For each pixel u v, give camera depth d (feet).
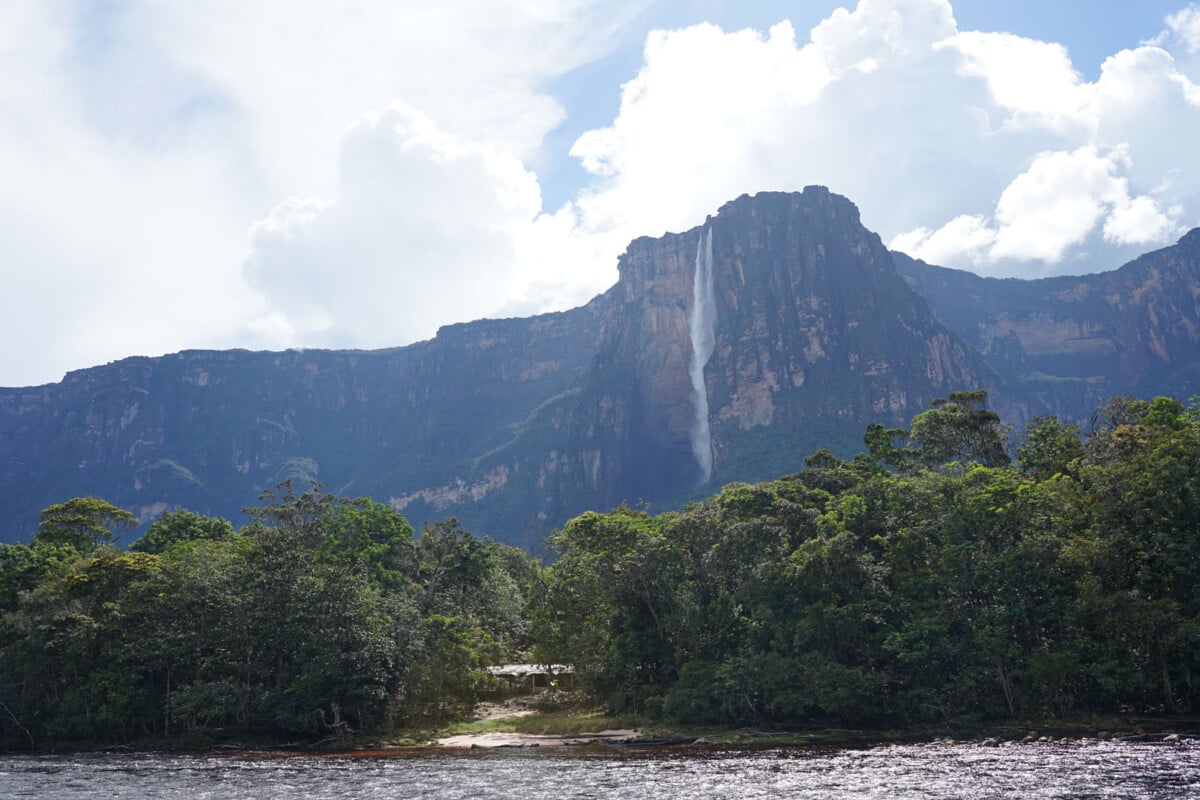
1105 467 226.99
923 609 217.56
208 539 375.25
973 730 199.11
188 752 225.35
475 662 300.81
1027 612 209.97
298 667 245.86
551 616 317.63
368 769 183.32
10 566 303.27
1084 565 205.05
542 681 323.37
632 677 255.29
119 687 241.35
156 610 250.98
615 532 282.97
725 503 261.85
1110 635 201.36
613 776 161.38
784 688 213.46
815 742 199.93
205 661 247.91
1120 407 293.23
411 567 365.81
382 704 244.01
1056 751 165.48
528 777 164.14
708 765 170.81
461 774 171.32
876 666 220.43
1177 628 186.80
